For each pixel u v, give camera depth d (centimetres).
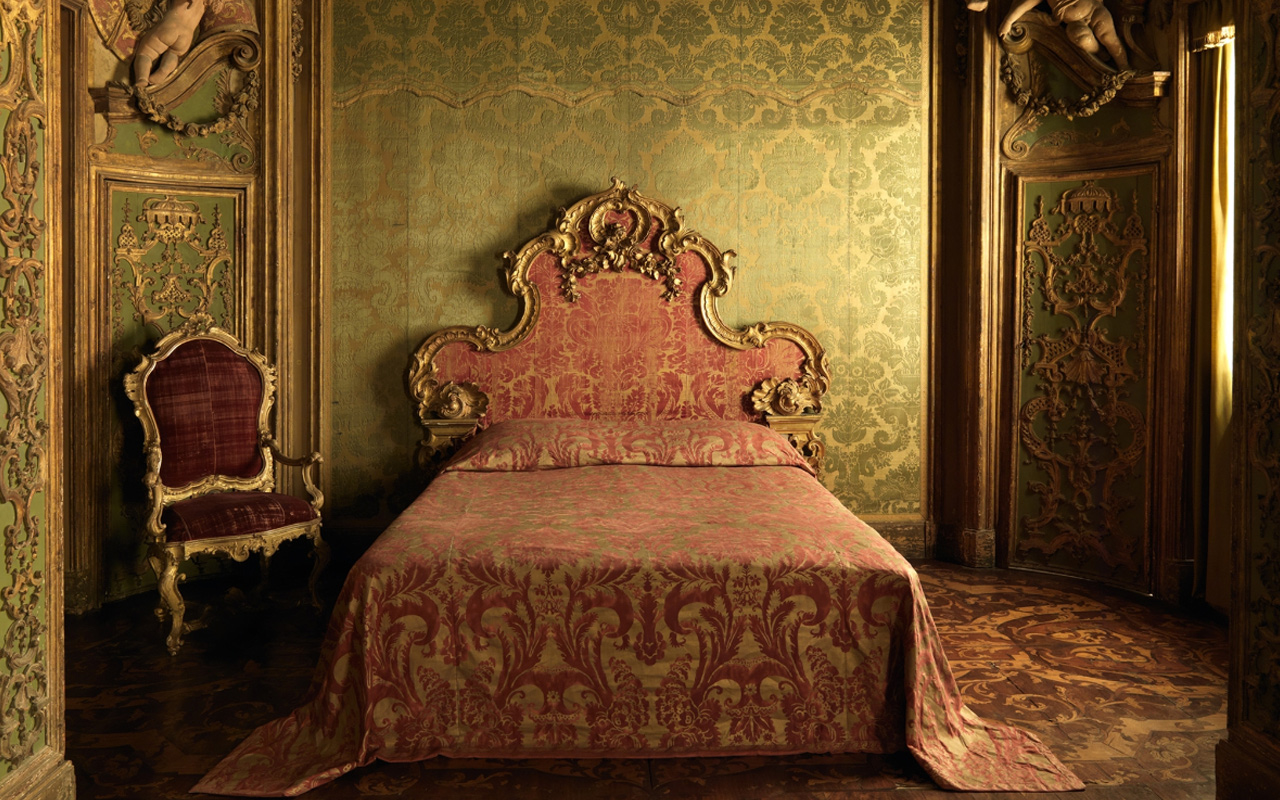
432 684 293
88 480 440
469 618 294
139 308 464
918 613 294
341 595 300
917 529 541
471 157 523
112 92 438
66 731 313
